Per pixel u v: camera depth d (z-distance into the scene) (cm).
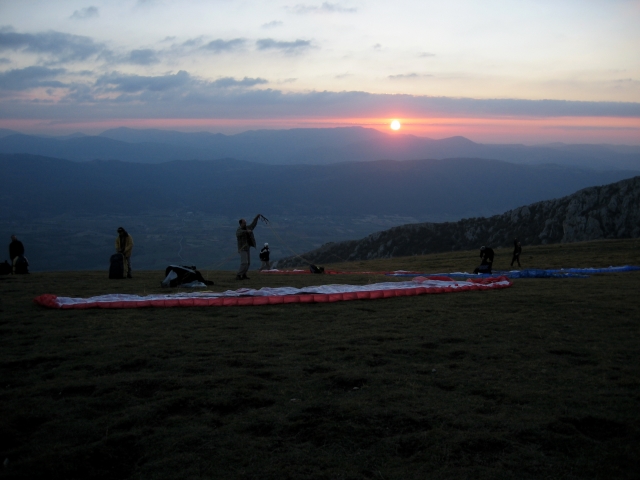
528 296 1800
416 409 752
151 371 934
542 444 652
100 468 610
